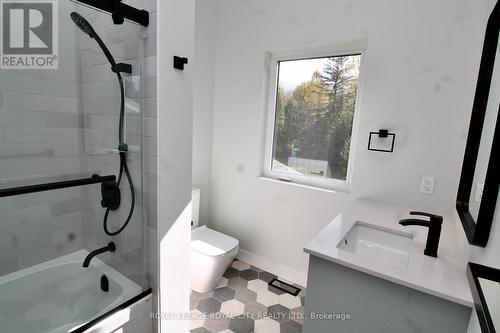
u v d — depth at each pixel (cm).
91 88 160
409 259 113
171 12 128
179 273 156
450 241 130
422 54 171
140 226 149
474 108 129
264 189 247
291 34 219
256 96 243
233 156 262
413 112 176
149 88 132
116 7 116
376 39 185
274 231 246
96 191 168
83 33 154
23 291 160
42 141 164
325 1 202
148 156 138
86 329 128
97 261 174
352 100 212
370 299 108
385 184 191
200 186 270
